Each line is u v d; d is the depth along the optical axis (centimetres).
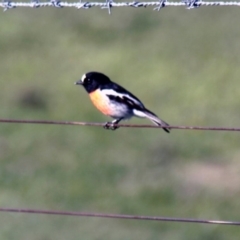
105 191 1560
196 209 1493
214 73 2109
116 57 2248
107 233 1411
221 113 1908
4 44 2350
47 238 1392
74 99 2009
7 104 1977
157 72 2142
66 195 1541
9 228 1419
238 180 1589
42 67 2211
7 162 1683
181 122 1875
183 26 2397
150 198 1534
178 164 1670
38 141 1788
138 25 2438
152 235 1405
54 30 2433
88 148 1750
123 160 1691
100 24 2459
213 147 1747
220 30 2347
